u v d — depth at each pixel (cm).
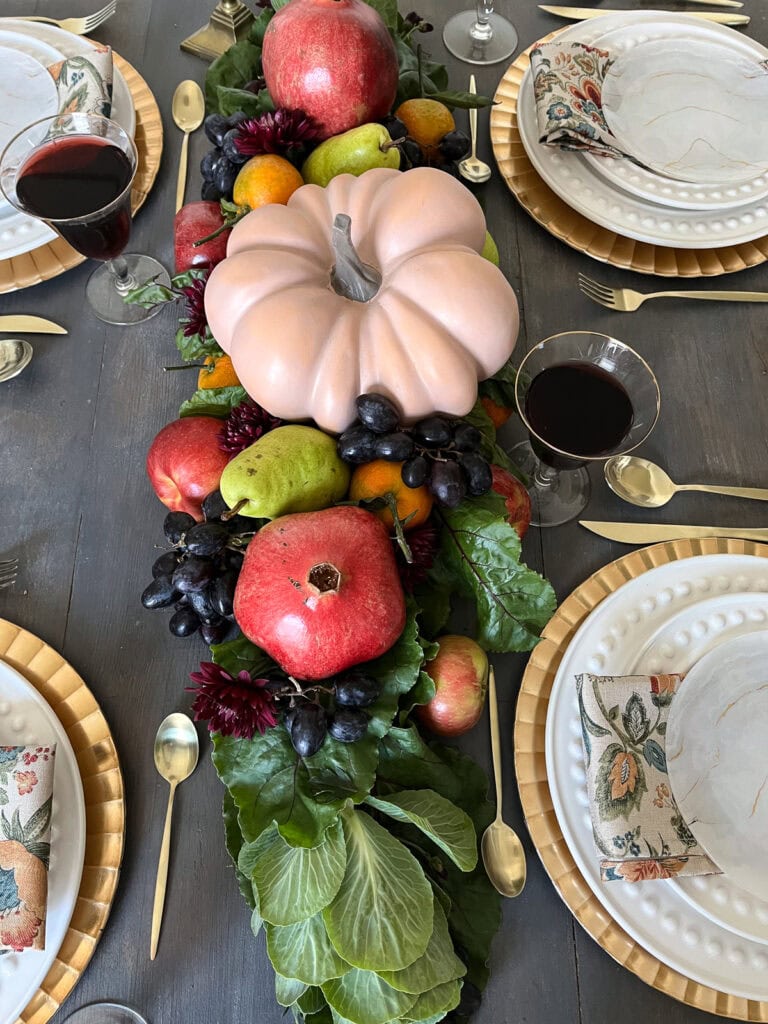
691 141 79
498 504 55
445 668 53
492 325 53
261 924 50
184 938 53
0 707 56
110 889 53
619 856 51
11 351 73
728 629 60
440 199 55
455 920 51
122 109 81
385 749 52
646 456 72
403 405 53
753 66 83
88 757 57
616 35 86
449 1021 49
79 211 66
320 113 65
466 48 90
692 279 80
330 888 43
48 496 68
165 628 63
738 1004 51
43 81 79
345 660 46
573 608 62
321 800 44
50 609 63
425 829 46
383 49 64
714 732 55
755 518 69
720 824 53
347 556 45
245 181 62
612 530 67
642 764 54
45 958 50
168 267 77
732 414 74
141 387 73
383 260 55
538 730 58
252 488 48
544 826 55
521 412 58
